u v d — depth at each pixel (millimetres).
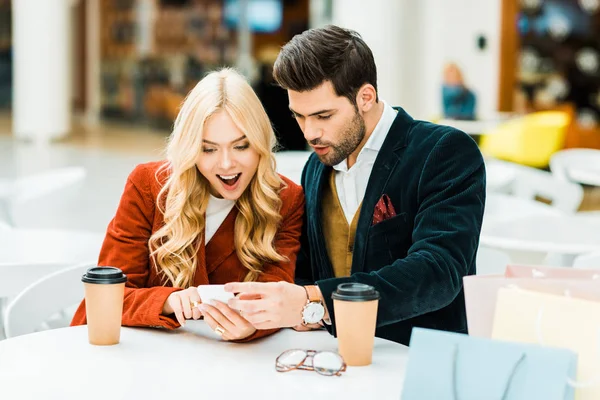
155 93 18688
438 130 2375
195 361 1955
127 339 2125
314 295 2037
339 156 2320
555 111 11781
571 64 11859
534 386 1466
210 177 2383
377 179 2402
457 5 11641
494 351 1503
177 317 2186
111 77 20156
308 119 2275
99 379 1817
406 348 2068
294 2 16734
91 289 2039
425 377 1532
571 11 11820
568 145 11445
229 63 17312
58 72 15859
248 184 2471
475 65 11820
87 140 16094
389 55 9641
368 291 1899
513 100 11953
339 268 2516
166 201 2445
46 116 15734
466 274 2178
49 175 5309
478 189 2295
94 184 10250
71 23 21672
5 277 3061
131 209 2502
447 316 2436
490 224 4023
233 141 2330
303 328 2244
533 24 11875
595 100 11859
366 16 9625
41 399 1695
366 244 2414
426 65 9898
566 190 5992
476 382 1500
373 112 2404
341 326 1906
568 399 1474
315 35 2240
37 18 15414
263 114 2389
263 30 17109
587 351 1516
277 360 1891
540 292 1610
